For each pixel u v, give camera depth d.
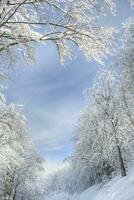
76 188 45.47
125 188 20.73
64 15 5.59
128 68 20.08
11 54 6.22
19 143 7.79
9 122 6.98
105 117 29.44
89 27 5.64
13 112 7.08
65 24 5.60
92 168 39.06
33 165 29.67
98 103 30.06
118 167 33.03
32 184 33.72
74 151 37.44
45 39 5.70
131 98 23.98
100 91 30.34
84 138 33.69
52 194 68.31
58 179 74.06
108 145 29.19
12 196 25.02
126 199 18.00
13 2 5.29
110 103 29.11
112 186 26.03
